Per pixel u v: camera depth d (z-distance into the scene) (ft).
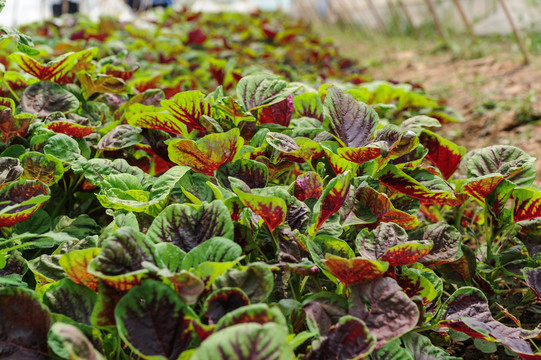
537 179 10.21
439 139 6.86
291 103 7.03
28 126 6.46
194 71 15.93
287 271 4.54
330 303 4.16
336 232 4.86
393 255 4.51
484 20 32.50
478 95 16.29
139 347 3.41
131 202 4.91
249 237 4.74
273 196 4.51
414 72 22.88
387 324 4.00
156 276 3.69
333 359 3.67
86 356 3.23
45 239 5.24
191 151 5.24
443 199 5.87
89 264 3.59
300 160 6.02
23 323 3.66
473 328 4.39
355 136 5.57
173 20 28.63
